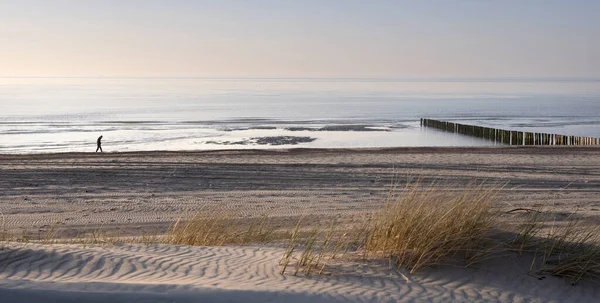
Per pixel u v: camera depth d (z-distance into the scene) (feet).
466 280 20.67
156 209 48.96
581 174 72.90
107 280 18.51
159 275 20.06
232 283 18.80
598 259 22.56
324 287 18.93
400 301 18.19
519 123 199.00
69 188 60.70
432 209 24.18
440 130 169.17
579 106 313.94
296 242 28.19
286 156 92.22
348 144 132.46
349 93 573.33
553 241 24.27
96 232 39.37
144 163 81.56
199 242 29.99
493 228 24.91
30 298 15.12
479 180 66.13
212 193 58.03
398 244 23.43
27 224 42.37
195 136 145.28
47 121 189.37
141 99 402.72
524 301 19.12
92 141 133.18
